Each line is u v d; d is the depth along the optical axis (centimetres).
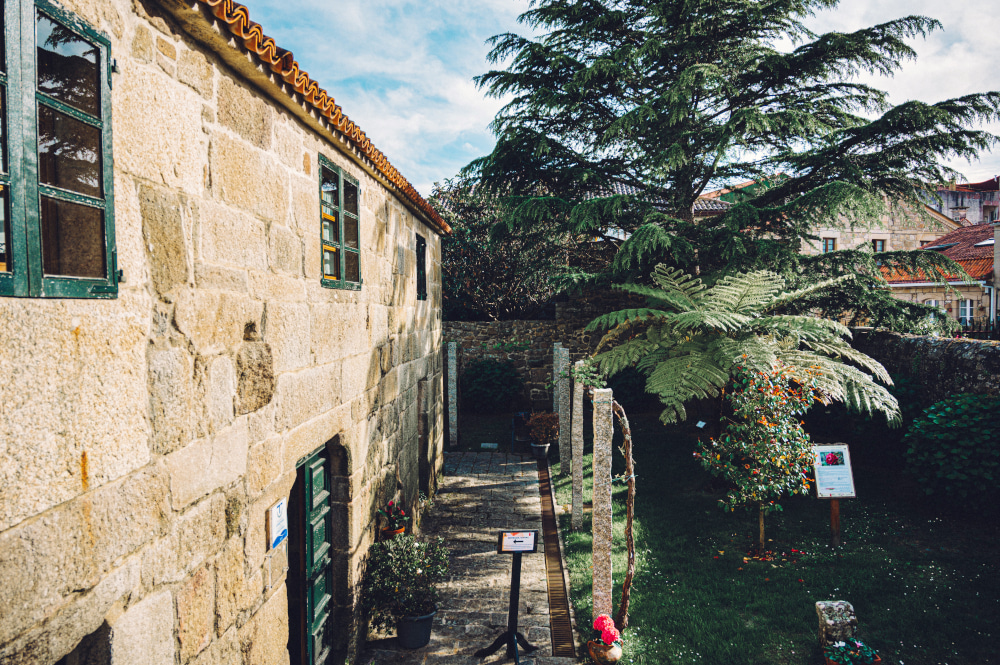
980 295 1432
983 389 695
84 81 166
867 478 839
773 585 568
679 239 969
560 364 946
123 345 180
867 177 968
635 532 706
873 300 1005
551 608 538
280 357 304
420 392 786
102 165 170
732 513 758
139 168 190
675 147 955
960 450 643
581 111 1123
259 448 279
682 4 1016
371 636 488
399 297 602
